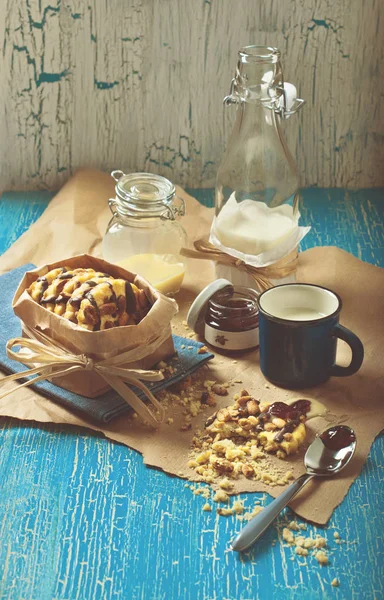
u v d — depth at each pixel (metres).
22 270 1.40
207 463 1.11
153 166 1.71
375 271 1.42
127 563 1.00
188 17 1.59
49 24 1.59
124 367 1.17
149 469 1.10
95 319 1.15
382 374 1.22
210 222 1.57
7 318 1.30
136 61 1.62
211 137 1.68
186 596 0.98
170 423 1.15
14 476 1.09
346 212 1.62
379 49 1.60
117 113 1.66
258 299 1.19
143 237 1.35
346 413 1.16
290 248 1.29
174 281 1.36
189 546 1.02
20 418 1.15
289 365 1.18
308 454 1.10
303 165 1.70
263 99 1.26
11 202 1.67
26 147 1.68
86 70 1.63
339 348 1.27
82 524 1.04
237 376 1.22
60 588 0.98
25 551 1.01
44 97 1.65
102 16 1.59
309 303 1.21
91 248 1.49
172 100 1.65
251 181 1.29
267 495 1.07
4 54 1.61
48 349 1.16
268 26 1.59
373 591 0.98
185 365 1.21
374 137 1.67
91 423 1.15
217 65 1.62
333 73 1.62
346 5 1.58
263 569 1.00
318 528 1.04
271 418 1.13
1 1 1.57
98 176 1.68
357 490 1.08
